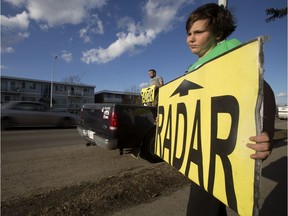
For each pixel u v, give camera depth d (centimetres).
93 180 373
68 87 5625
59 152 583
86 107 560
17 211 266
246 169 104
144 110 468
